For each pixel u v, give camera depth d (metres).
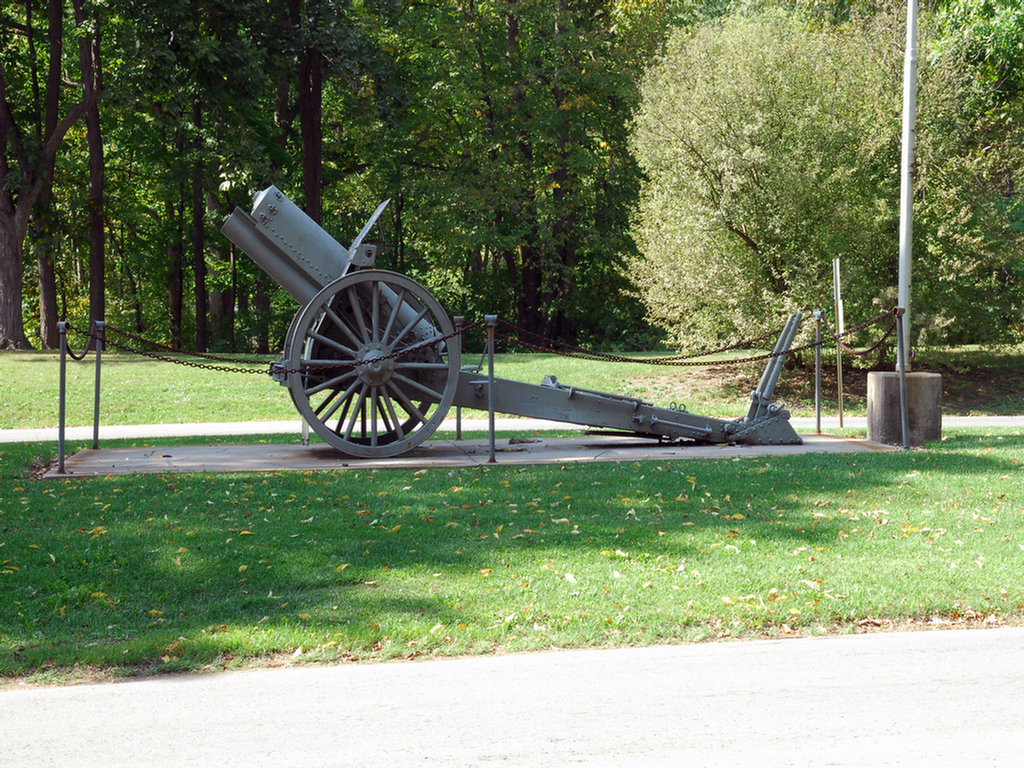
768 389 12.82
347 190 40.81
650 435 12.48
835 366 23.70
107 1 25.48
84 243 32.09
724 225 21.75
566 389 11.81
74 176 36.78
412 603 6.06
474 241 35.94
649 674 5.03
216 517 8.16
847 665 5.14
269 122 33.19
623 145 37.66
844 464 10.70
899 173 22.55
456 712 4.53
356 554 7.13
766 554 7.11
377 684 4.92
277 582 6.47
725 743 4.16
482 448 12.23
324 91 37.59
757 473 10.13
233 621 5.80
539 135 35.53
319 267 10.89
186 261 41.19
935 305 22.33
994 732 4.26
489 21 36.19
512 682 4.93
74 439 14.48
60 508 8.45
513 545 7.37
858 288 21.88
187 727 4.39
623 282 39.72
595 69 34.47
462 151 37.66
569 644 5.52
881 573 6.63
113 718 4.51
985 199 22.83
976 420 18.20
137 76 25.56
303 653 5.34
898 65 22.42
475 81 35.12
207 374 22.92
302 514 8.30
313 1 28.17
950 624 5.88
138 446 13.08
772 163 21.03
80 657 5.23
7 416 18.09
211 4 25.34
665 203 22.77
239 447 12.41
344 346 10.88
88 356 26.75
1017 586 6.36
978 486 9.37
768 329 21.61
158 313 46.38
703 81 21.44
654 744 4.16
